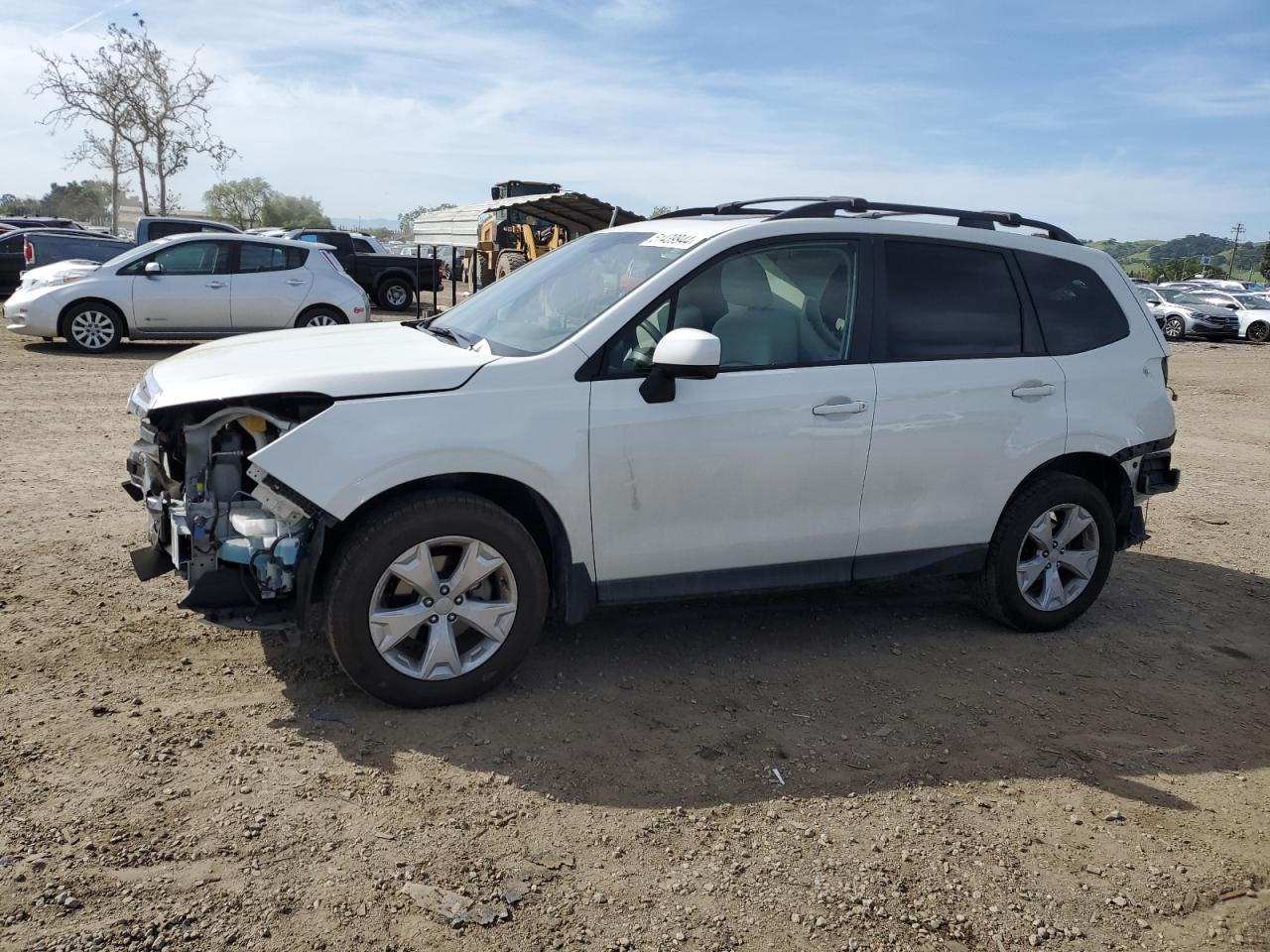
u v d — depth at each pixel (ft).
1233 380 60.90
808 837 10.61
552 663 14.40
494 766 11.59
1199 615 18.16
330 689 13.16
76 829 9.84
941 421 14.85
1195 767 12.66
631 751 12.12
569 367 12.91
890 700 13.92
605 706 13.23
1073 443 15.98
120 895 8.95
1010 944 9.20
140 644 14.15
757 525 14.02
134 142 106.42
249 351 13.84
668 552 13.65
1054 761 12.54
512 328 14.35
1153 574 20.52
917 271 15.19
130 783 10.69
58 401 32.60
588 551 13.23
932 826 10.94
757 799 11.27
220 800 10.50
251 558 11.99
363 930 8.77
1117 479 16.88
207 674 13.38
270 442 12.26
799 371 14.07
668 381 13.01
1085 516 16.31
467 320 15.56
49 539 18.35
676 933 9.04
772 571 14.39
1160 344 17.11
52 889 8.95
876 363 14.62
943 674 14.88
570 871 9.79
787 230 14.35
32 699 12.36
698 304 13.71
